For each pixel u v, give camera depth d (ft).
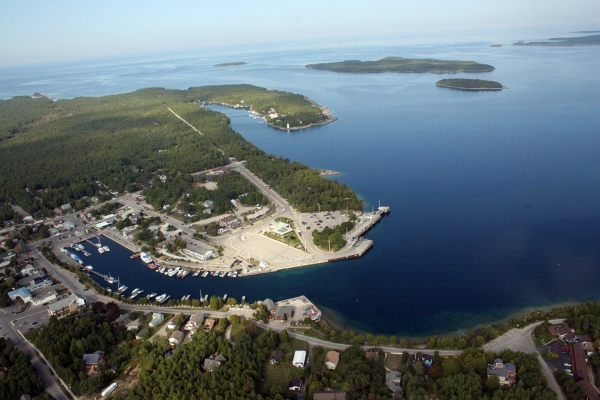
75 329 551.18
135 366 508.53
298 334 552.82
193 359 490.90
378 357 483.10
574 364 463.42
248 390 446.60
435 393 436.76
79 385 463.42
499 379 439.63
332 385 460.96
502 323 563.48
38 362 520.42
